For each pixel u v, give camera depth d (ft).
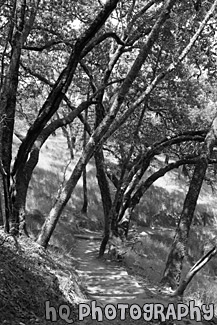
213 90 56.13
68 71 30.58
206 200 106.63
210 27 40.93
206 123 56.08
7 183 27.32
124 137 51.34
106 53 51.42
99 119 46.65
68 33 45.65
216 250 28.58
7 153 27.63
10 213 27.61
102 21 29.96
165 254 58.54
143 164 48.24
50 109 29.84
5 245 23.72
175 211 97.96
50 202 71.61
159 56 42.34
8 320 15.61
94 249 50.24
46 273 23.25
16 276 19.66
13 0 29.91
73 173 30.19
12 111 28.02
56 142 113.29
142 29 41.70
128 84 29.68
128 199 48.57
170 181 108.78
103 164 48.57
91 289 28.50
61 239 47.96
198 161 37.17
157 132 54.75
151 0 41.68
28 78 49.47
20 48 28.40
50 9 42.14
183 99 52.85
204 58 45.42
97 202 87.40
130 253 48.32
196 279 45.21
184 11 40.01
